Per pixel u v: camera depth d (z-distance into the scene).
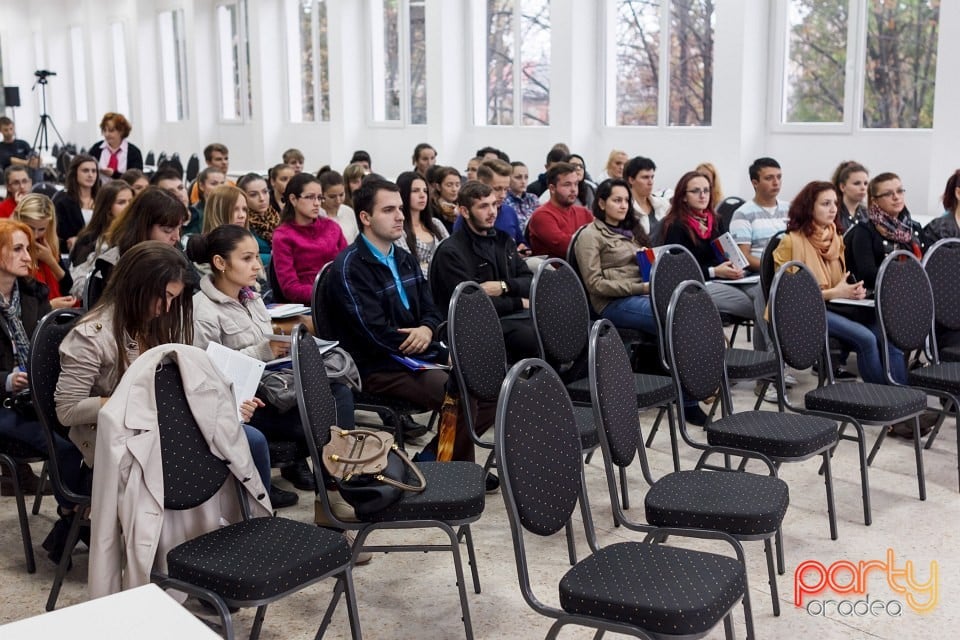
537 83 10.64
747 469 4.01
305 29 14.04
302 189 4.93
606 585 2.19
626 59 9.64
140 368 2.39
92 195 6.30
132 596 1.68
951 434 4.42
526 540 3.38
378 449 2.68
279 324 4.05
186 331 2.83
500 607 2.92
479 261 4.47
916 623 2.81
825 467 3.31
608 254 4.80
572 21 9.63
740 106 8.24
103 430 2.35
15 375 3.15
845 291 4.55
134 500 2.35
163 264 2.71
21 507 3.13
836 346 4.61
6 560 3.23
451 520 2.66
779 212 5.84
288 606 2.92
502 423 2.26
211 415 2.49
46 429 2.83
